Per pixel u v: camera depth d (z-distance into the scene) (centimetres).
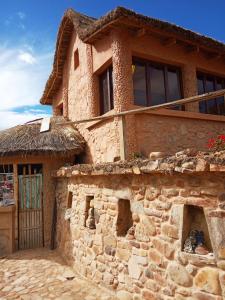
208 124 829
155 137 719
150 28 679
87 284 551
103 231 525
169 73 818
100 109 830
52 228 838
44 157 877
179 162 341
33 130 953
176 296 354
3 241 802
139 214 431
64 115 1111
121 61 695
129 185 455
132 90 704
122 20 645
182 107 814
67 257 698
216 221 313
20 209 861
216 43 782
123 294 457
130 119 683
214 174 317
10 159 871
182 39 734
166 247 375
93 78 830
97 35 753
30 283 579
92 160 842
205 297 319
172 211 368
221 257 305
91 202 592
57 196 842
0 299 511
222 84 943
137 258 430
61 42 1050
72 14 888
